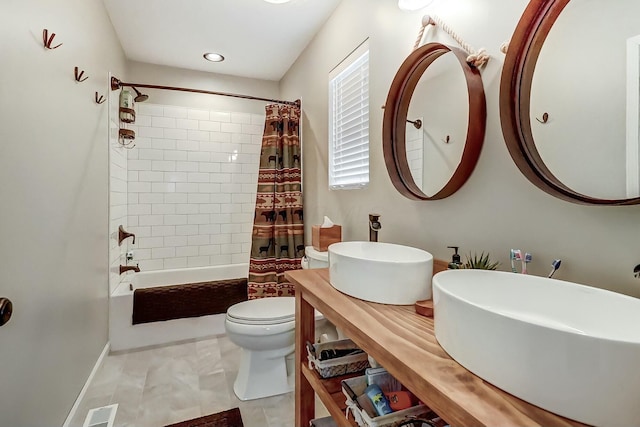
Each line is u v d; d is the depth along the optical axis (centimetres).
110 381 188
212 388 182
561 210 83
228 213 331
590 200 74
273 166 272
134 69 297
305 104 270
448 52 118
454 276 81
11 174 99
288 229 270
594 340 45
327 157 228
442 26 120
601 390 45
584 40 76
